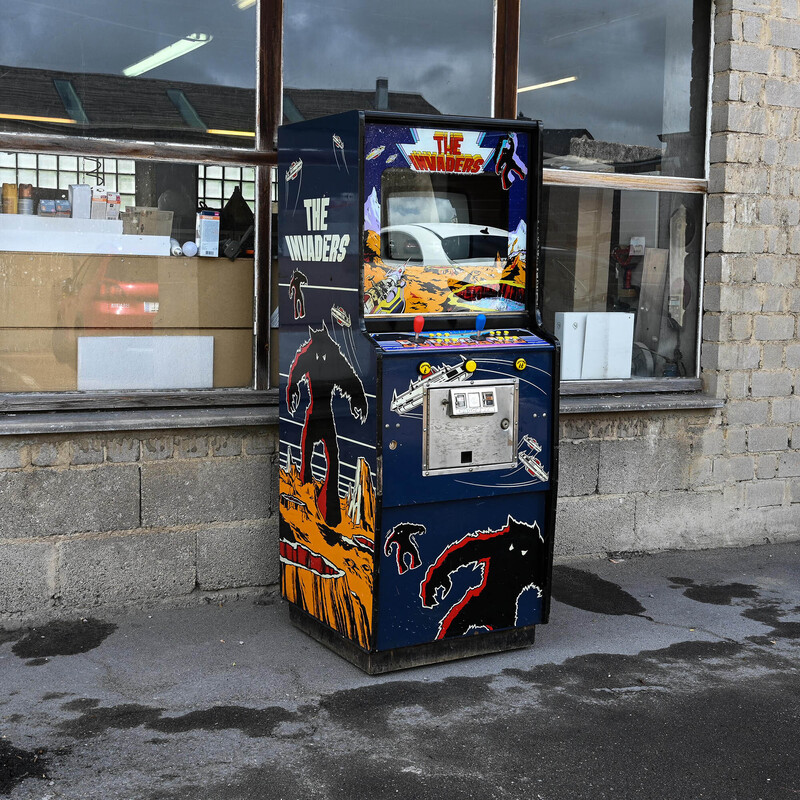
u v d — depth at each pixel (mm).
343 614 4270
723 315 6062
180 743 3564
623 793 3344
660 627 4902
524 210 4324
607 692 4125
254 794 3246
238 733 3654
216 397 5051
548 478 4355
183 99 4922
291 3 5086
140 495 4730
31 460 4508
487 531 4277
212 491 4879
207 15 4918
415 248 4125
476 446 4137
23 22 4570
